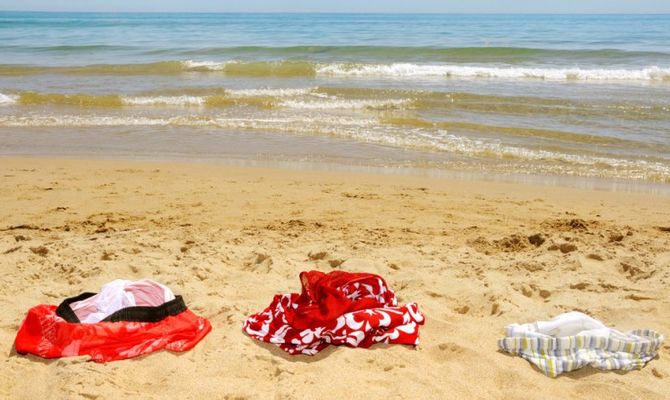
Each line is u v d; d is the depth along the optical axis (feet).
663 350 13.16
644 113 46.70
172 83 61.87
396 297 15.93
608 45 117.60
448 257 18.88
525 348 12.81
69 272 17.21
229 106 50.57
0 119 44.42
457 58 85.66
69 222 22.34
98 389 10.94
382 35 158.20
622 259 18.65
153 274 17.06
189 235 20.79
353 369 12.11
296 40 132.05
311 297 14.57
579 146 37.83
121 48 103.71
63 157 34.30
